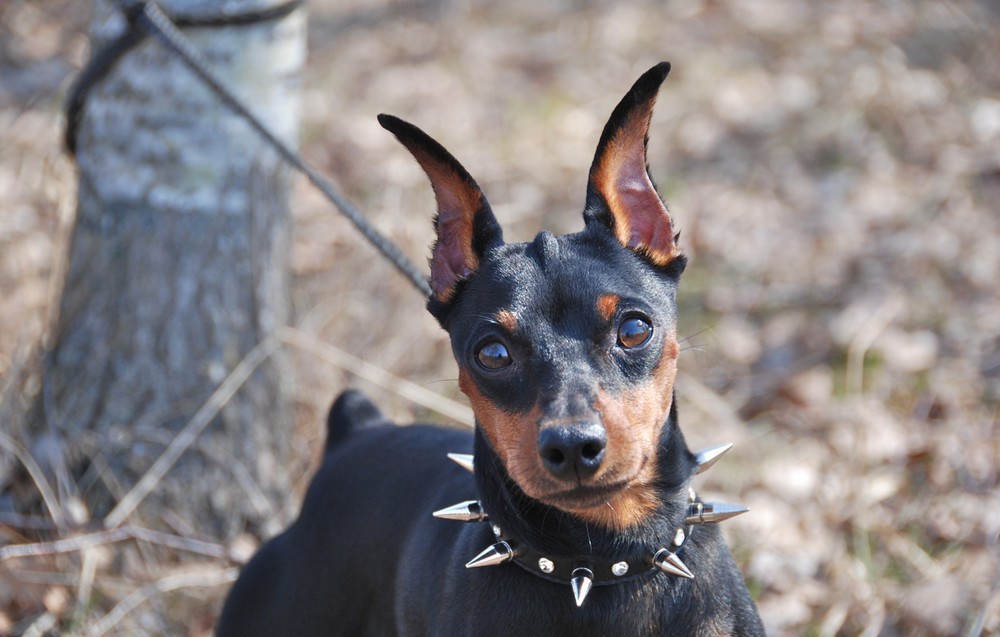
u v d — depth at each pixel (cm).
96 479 612
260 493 628
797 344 747
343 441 506
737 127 984
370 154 946
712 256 838
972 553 569
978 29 1073
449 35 1162
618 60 1100
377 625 468
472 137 980
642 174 394
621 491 349
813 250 830
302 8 642
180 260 616
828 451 660
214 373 621
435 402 647
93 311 622
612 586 375
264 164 631
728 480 640
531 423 348
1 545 600
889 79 1009
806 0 1185
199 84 603
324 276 787
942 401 678
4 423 639
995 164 891
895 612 540
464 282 396
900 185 887
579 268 373
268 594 486
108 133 612
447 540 415
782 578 566
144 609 573
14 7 1184
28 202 866
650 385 367
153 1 576
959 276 784
